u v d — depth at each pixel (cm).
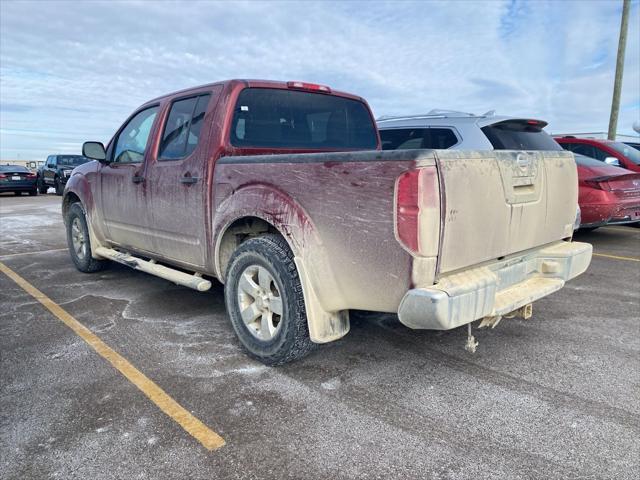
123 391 310
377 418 279
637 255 730
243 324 354
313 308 307
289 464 240
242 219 366
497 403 295
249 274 348
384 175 262
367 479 229
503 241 304
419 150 252
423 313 257
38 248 812
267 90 402
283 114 412
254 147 387
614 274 611
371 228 271
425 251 255
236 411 286
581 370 340
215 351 371
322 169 291
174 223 420
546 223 346
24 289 545
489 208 287
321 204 293
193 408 289
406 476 231
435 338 398
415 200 251
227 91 381
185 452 248
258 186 332
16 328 420
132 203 477
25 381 323
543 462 240
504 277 325
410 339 396
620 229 1004
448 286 263
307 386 316
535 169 326
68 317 449
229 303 365
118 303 492
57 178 2209
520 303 310
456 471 234
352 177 276
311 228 300
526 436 262
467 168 271
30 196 2253
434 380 325
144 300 502
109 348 377
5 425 272
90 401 297
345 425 272
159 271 445
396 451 249
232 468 237
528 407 291
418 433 264
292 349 324
